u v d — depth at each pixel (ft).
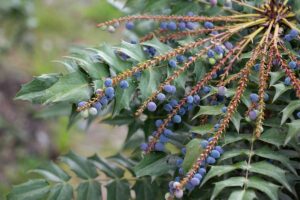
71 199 3.18
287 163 2.57
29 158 8.30
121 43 2.76
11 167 8.10
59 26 11.48
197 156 2.60
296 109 2.69
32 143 8.59
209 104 2.86
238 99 2.63
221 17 3.02
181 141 3.03
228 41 3.05
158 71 2.74
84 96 2.58
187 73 2.81
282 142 2.62
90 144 8.92
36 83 2.68
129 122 3.31
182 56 2.81
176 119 2.80
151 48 2.89
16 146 8.46
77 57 2.66
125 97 2.65
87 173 3.28
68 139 8.89
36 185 3.15
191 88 2.90
